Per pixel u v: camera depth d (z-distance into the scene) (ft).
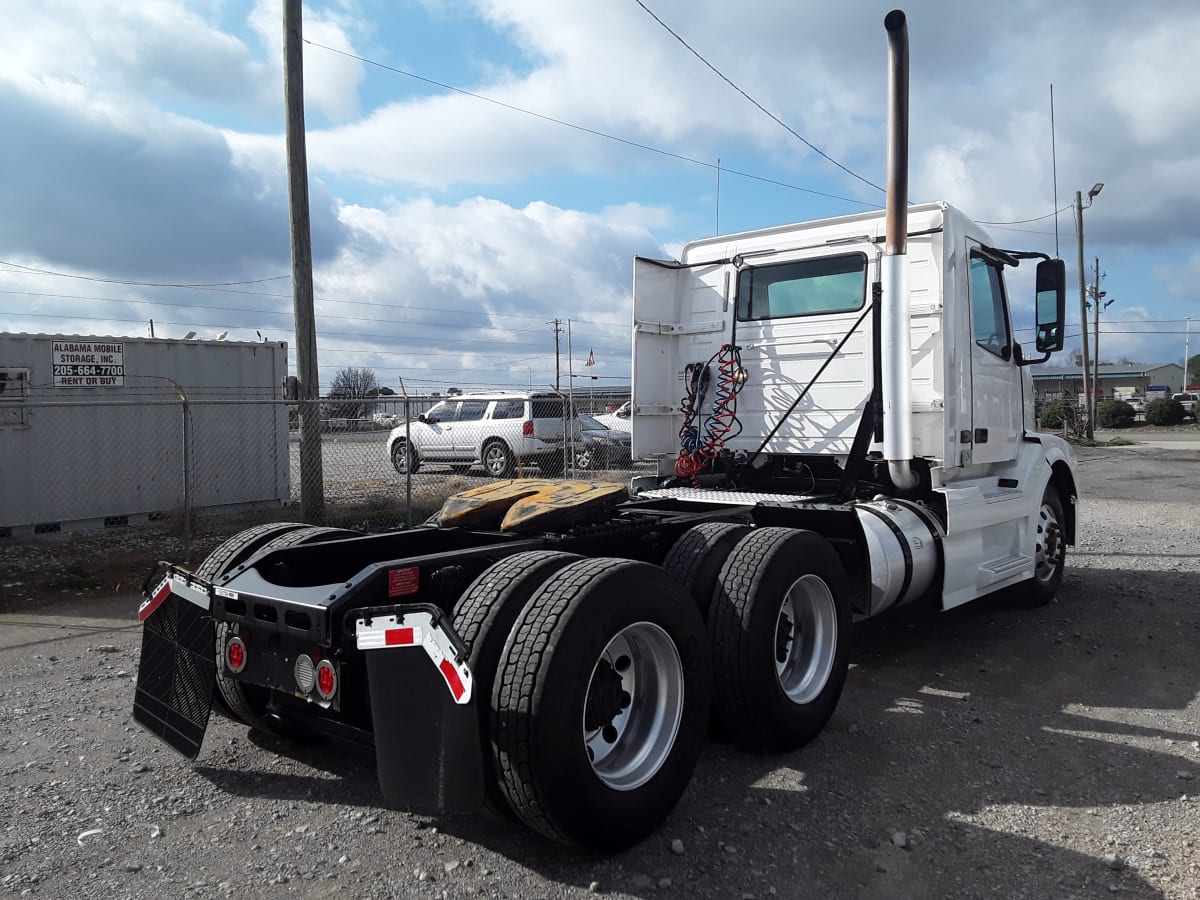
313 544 13.48
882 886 9.78
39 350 34.83
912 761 13.29
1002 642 19.92
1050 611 22.77
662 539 15.07
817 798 12.00
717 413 20.67
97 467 36.22
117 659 18.99
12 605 24.07
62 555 30.68
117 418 36.81
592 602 9.92
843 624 14.61
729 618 12.84
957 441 18.33
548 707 9.32
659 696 11.18
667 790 10.80
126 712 15.52
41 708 15.70
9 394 34.01
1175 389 366.22
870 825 11.21
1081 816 11.47
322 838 10.86
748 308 20.49
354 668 10.76
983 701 16.07
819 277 19.25
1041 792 12.20
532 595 10.19
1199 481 60.03
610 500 14.35
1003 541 20.44
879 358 17.78
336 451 49.57
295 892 9.61
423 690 9.55
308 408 33.83
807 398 19.31
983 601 23.95
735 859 10.34
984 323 20.25
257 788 12.35
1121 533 36.32
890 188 16.57
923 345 18.16
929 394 18.04
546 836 9.96
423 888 9.68
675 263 21.48
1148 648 19.36
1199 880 9.88
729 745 13.96
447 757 9.36
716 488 20.40
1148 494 51.85
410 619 9.62
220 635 12.50
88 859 10.34
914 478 18.21
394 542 14.60
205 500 39.27
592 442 54.65
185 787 12.38
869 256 18.40
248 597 11.30
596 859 10.28
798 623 14.32
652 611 10.71
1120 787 12.36
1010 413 21.47
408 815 11.48
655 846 10.63
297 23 34.27
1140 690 16.66
